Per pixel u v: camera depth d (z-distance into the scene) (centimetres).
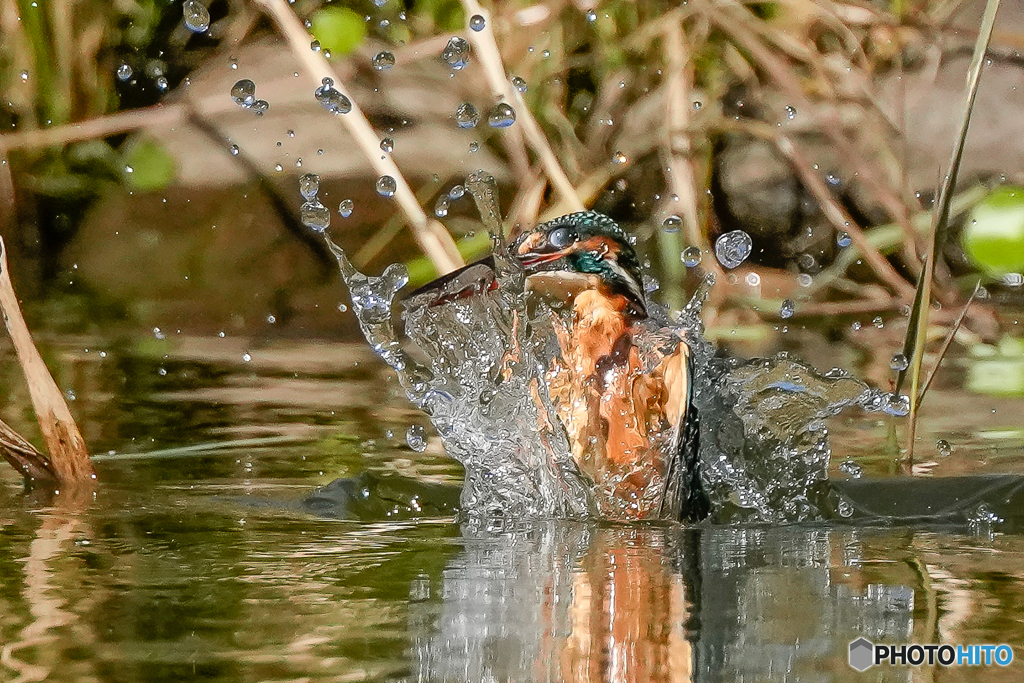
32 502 537
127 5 1309
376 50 1239
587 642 345
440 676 315
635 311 611
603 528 517
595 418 588
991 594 398
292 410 763
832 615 374
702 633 356
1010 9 1192
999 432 705
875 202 1152
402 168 1195
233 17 1319
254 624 359
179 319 1161
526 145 1159
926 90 1176
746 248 651
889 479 591
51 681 310
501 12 1159
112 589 396
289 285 1195
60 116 1295
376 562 439
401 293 1089
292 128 1245
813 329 1037
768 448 588
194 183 1236
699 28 1140
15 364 909
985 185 1140
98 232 1241
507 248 624
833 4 1147
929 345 998
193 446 661
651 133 1156
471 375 606
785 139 1123
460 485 585
